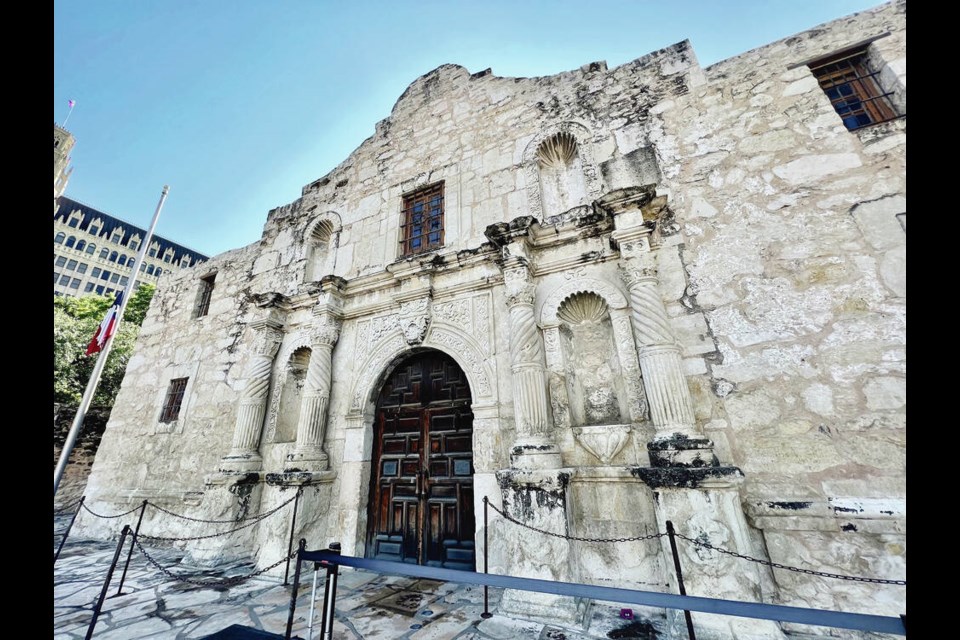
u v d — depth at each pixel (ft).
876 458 10.93
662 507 11.34
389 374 20.53
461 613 12.10
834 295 12.65
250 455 20.66
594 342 16.33
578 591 7.01
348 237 25.30
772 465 11.83
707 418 12.94
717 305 13.99
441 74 26.50
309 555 9.31
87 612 12.72
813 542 10.77
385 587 14.58
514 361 15.19
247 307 27.76
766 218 14.33
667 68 18.65
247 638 9.02
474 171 21.88
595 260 16.38
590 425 15.03
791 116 15.35
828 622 5.50
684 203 15.81
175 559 19.44
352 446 19.06
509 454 15.19
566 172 20.30
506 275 16.71
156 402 29.19
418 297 19.84
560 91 21.04
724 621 9.93
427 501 17.51
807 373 12.25
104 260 156.46
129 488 26.73
